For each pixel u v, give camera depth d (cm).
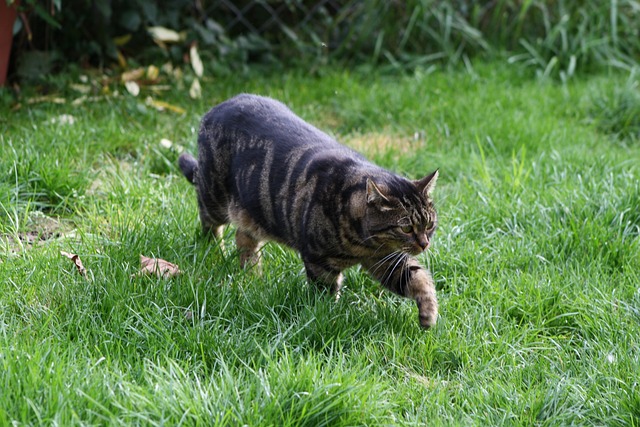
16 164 730
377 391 484
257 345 511
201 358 512
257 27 1166
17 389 441
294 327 552
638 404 488
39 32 1024
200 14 1129
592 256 661
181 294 573
